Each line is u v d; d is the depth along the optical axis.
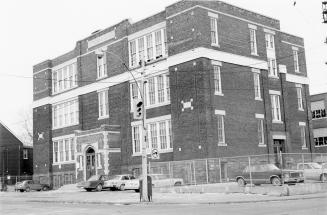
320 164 37.41
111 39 48.91
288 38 50.25
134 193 35.19
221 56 40.28
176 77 40.25
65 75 56.50
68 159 54.47
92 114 50.81
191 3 39.59
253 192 29.69
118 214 20.02
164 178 37.00
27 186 54.41
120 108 46.88
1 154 71.56
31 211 24.03
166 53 42.25
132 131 45.25
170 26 41.34
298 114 49.41
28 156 75.12
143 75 29.39
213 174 36.78
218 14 41.06
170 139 41.03
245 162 40.12
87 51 52.50
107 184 40.47
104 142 45.19
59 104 57.06
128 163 45.19
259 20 45.56
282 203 22.84
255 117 42.56
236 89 41.22
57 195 39.47
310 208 19.03
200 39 38.75
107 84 48.88
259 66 44.22
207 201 25.36
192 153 37.97
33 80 61.66
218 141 38.34
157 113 42.44
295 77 49.97
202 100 37.88
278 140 45.56
